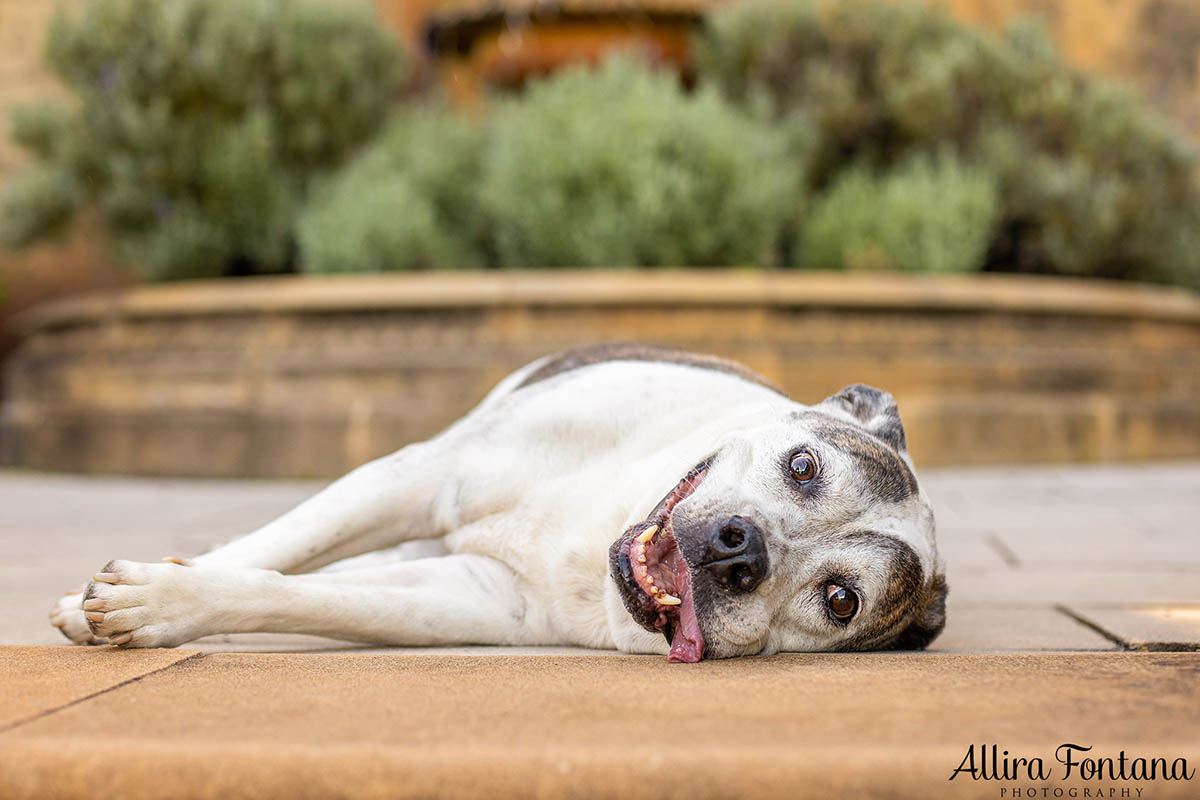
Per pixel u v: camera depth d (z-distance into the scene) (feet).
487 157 32.76
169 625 8.00
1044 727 5.62
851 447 9.36
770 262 30.89
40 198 32.89
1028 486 24.02
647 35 36.45
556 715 5.95
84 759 5.17
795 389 27.53
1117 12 51.08
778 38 34.86
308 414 27.40
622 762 5.08
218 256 32.63
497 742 5.34
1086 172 33.76
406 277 27.86
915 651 9.42
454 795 5.00
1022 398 29.68
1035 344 30.09
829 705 6.19
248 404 27.96
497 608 9.66
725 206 28.78
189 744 5.28
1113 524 17.98
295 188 33.55
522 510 9.95
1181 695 6.38
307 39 33.53
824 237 31.30
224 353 28.89
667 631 8.60
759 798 4.92
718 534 8.34
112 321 30.81
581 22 36.68
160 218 32.81
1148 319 32.27
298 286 28.25
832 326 28.09
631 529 8.76
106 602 7.81
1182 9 51.60
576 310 27.30
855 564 8.91
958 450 28.45
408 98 43.42
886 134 34.45
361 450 27.14
